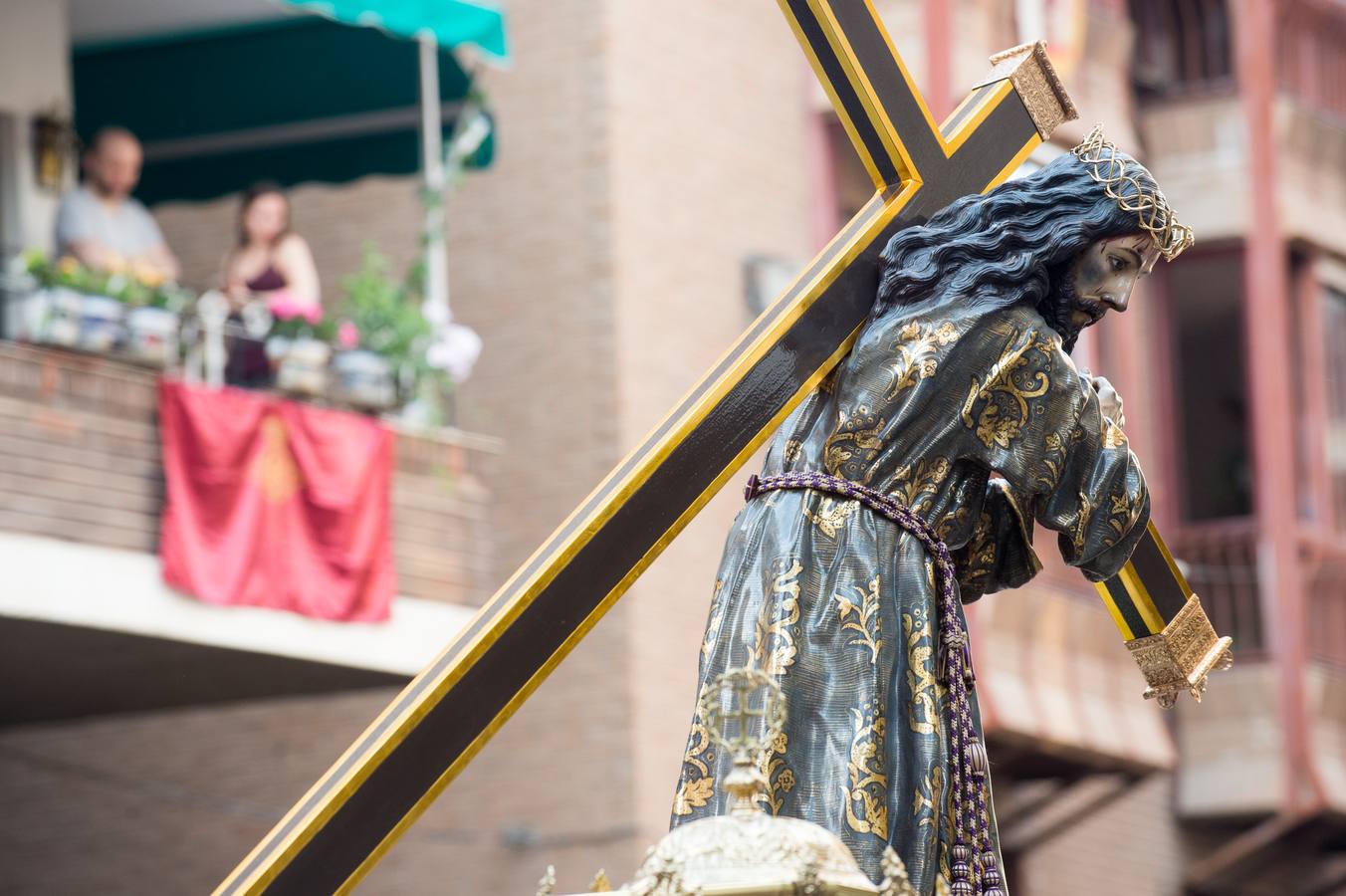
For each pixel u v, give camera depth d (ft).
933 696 12.89
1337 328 78.79
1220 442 78.69
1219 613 75.82
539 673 12.44
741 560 13.21
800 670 12.84
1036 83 14.73
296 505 51.52
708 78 67.31
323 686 55.77
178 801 67.26
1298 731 74.28
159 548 49.44
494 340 64.75
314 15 62.03
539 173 65.10
